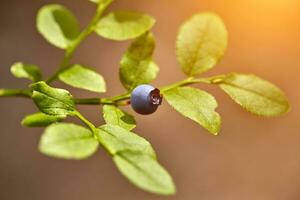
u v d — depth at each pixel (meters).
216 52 0.26
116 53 0.68
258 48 0.71
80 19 0.70
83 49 0.67
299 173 0.65
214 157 0.65
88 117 0.62
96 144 0.22
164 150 0.64
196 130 0.66
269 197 0.64
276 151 0.66
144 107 0.25
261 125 0.67
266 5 0.73
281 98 0.25
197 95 0.25
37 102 0.24
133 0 0.71
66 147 0.21
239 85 0.26
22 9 0.69
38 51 0.67
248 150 0.66
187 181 0.63
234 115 0.67
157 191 0.21
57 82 0.64
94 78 0.27
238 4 0.73
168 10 0.71
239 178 0.64
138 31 0.27
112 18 0.27
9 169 0.61
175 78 0.67
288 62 0.71
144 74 0.26
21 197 0.60
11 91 0.28
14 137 0.62
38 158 0.62
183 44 0.26
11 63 0.65
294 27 0.73
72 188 0.61
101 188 0.62
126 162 0.22
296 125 0.68
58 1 0.70
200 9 0.72
